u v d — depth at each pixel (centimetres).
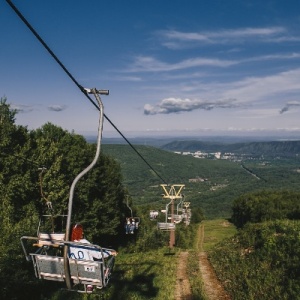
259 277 2036
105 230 4072
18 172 2611
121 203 5072
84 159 3656
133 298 1928
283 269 2008
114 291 2034
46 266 666
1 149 2586
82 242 658
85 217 3634
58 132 3884
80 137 4041
